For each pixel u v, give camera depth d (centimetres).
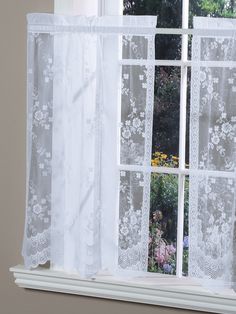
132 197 217
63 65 223
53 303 236
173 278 227
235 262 207
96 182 219
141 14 229
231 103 204
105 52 217
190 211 212
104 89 218
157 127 228
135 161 216
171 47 226
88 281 225
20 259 239
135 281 224
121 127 216
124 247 220
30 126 225
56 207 227
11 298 241
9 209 239
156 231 230
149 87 212
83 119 220
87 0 229
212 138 206
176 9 226
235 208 205
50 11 227
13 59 234
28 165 226
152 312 224
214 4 222
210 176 208
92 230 221
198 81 207
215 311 214
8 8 233
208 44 204
